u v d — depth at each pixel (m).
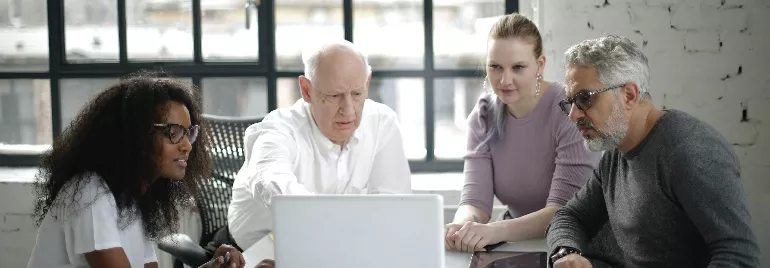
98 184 2.12
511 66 2.77
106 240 2.10
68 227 2.12
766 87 3.63
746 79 3.63
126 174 2.15
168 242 2.79
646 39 3.65
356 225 1.96
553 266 2.26
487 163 2.96
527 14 3.89
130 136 2.16
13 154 4.18
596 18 3.66
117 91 2.21
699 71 3.65
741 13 3.60
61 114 4.15
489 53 2.81
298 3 4.01
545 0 3.69
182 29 4.06
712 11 3.61
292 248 1.98
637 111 2.21
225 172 3.54
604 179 2.44
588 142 2.26
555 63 3.71
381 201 1.95
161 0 4.05
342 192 2.97
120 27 4.06
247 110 4.09
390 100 4.06
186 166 2.39
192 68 4.05
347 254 1.97
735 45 3.62
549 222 2.61
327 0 4.00
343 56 2.74
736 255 2.03
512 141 2.90
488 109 2.96
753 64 3.62
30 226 3.90
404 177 3.06
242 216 2.95
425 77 4.03
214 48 4.06
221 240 3.35
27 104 4.16
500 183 2.96
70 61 4.13
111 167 2.16
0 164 4.20
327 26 4.02
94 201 2.10
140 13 4.06
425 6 3.98
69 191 2.12
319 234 1.97
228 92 4.08
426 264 1.95
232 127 3.52
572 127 2.78
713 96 3.66
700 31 3.62
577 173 2.76
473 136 3.00
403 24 4.00
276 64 4.06
